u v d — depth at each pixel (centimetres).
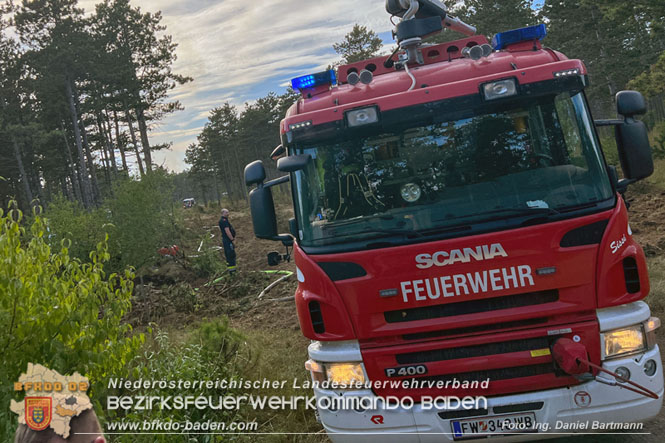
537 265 396
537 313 396
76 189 5878
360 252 414
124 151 5538
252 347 770
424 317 410
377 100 451
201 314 1204
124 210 1344
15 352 414
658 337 687
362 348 418
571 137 429
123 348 478
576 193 413
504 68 467
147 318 1205
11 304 409
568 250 395
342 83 581
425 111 448
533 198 418
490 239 399
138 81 4794
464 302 405
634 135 434
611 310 400
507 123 441
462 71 473
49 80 4250
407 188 440
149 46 4800
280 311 1105
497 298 402
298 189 454
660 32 3225
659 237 1165
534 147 435
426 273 405
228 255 1560
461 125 445
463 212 422
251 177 495
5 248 412
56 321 425
